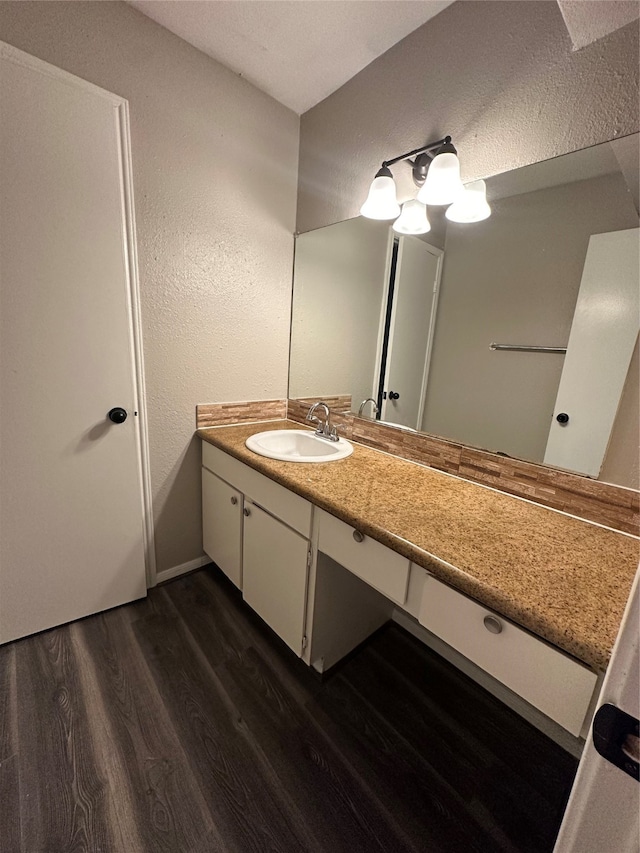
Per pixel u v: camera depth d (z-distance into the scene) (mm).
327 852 908
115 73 1296
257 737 1162
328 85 1614
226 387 1860
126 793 995
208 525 1855
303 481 1222
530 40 1052
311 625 1271
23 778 1015
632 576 796
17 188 1180
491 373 1270
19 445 1324
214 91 1531
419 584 895
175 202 1522
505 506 1128
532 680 706
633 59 896
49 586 1486
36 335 1291
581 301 1062
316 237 1827
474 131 1203
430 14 1250
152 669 1376
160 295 1560
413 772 1099
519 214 1151
